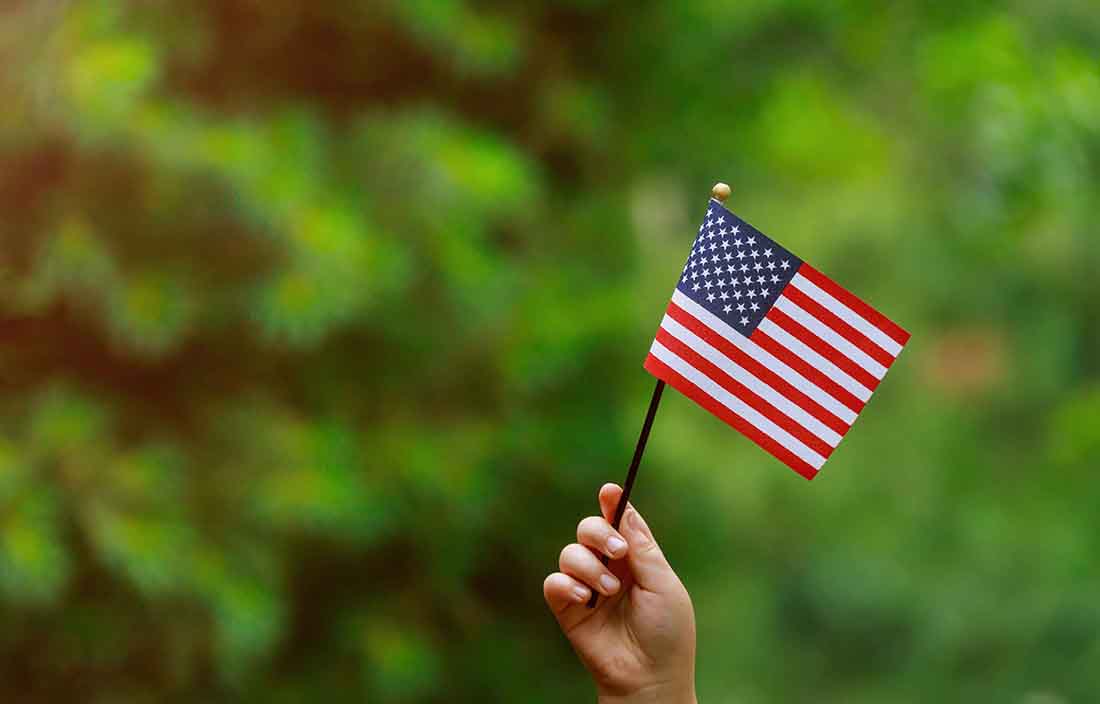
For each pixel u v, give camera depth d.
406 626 14.94
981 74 18.27
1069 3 20.89
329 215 12.23
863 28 19.59
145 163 11.66
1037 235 29.97
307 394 14.29
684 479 18.52
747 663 29.67
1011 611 34.09
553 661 16.77
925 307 33.25
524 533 16.30
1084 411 26.64
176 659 12.77
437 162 13.28
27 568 11.13
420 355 14.55
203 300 12.31
